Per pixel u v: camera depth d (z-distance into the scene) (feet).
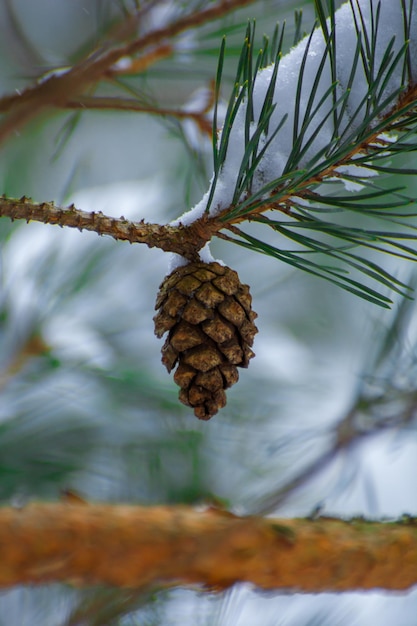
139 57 2.83
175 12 2.79
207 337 2.45
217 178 2.42
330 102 2.43
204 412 2.44
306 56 2.41
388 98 2.36
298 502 2.84
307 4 2.89
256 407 3.27
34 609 2.81
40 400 2.99
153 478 2.98
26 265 3.08
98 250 3.14
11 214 2.40
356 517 2.29
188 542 2.20
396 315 2.82
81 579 2.19
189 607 2.80
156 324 2.47
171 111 2.86
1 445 2.91
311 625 2.85
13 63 2.87
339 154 2.37
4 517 2.17
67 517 2.18
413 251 2.40
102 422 3.01
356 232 2.41
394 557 2.26
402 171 2.39
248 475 3.02
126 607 2.57
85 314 3.17
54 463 2.91
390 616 2.91
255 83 2.44
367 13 2.42
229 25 2.86
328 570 2.24
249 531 2.22
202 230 2.44
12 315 3.05
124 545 2.19
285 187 2.40
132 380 3.05
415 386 2.75
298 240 2.43
